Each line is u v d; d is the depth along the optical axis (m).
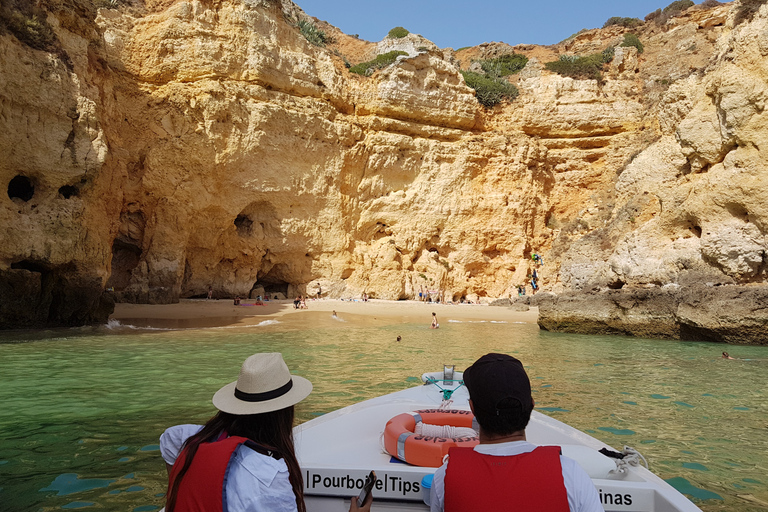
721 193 20.55
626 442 6.25
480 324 24.78
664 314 18.92
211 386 9.07
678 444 6.18
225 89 30.48
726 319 17.19
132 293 27.66
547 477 2.00
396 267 36.97
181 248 29.86
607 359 13.57
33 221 18.06
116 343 14.87
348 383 9.67
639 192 27.06
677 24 43.88
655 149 27.48
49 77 18.56
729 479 5.07
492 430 2.18
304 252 34.81
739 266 19.78
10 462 5.26
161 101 29.33
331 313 27.61
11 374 10.06
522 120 40.28
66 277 19.06
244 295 33.59
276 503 1.96
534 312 30.75
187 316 23.83
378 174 37.16
